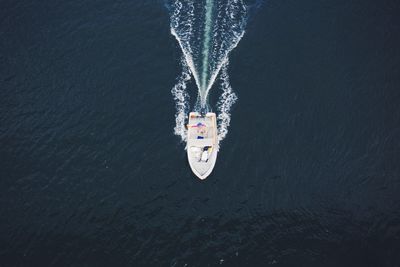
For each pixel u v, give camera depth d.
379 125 93.00
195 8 109.75
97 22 107.69
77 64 100.88
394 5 110.12
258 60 101.50
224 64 100.81
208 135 88.69
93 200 83.44
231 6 109.81
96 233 79.75
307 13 108.88
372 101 96.00
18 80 98.19
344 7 109.81
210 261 76.88
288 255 77.62
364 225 81.00
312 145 90.38
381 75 99.56
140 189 84.69
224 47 103.44
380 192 84.81
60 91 96.94
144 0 111.62
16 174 86.44
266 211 82.38
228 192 84.38
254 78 98.88
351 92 97.12
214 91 96.75
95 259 76.94
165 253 77.69
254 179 86.00
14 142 90.44
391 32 105.69
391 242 79.12
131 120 93.25
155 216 81.62
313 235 79.81
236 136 91.06
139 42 104.44
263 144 90.19
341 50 103.06
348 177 86.56
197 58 101.75
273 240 79.19
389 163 88.38
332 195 84.44
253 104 95.19
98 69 100.19
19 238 78.81
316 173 86.94
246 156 88.62
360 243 79.06
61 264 76.31
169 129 91.94
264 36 105.19
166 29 106.50
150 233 79.81
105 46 103.75
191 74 99.38
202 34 105.50
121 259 77.06
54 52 102.50
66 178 86.12
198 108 94.25
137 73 99.69
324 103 95.56
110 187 85.00
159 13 109.38
